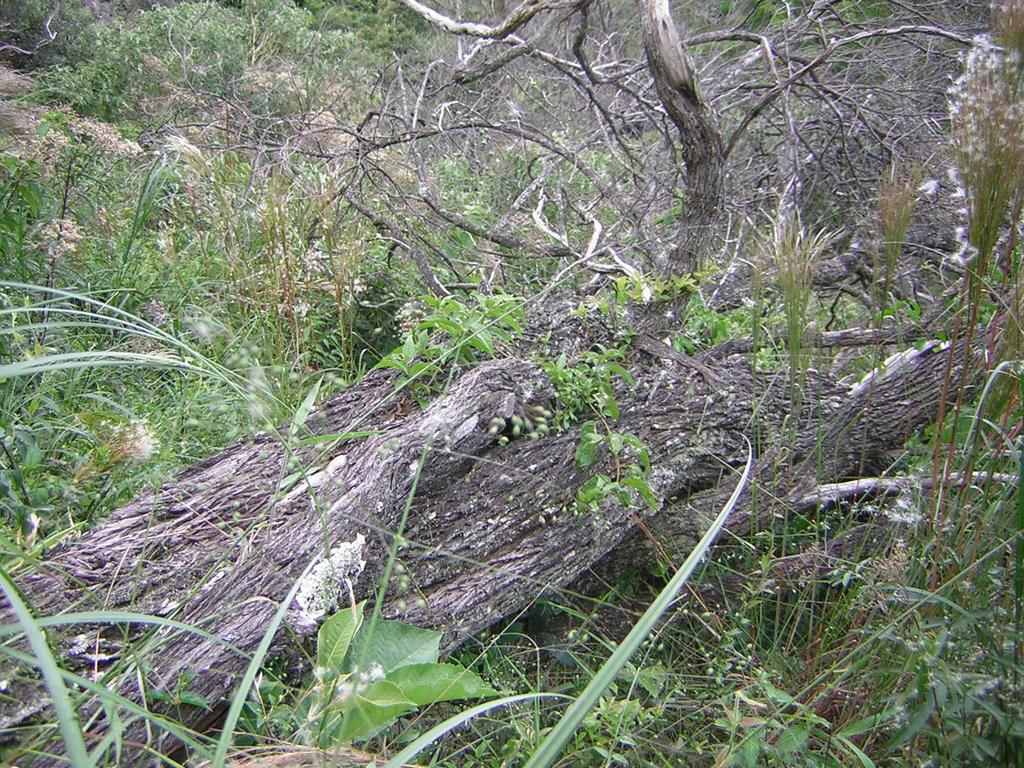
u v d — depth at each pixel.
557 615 2.57
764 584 2.38
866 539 2.61
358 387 2.82
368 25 12.42
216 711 1.98
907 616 1.96
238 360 2.46
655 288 3.09
